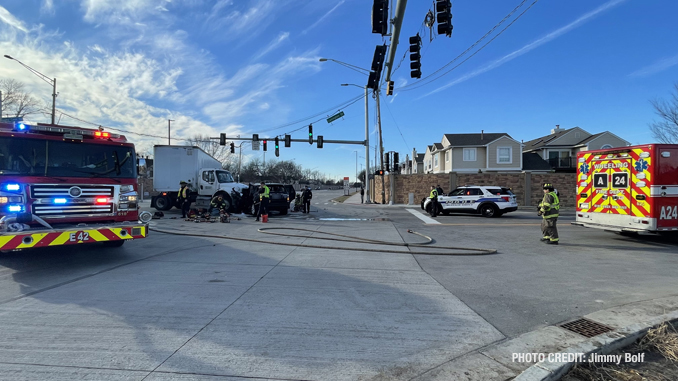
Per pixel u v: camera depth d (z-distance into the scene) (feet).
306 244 31.24
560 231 41.27
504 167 125.59
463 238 36.17
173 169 61.36
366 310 15.19
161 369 10.23
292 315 14.51
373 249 28.60
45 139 22.21
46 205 21.58
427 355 11.31
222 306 15.43
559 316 14.69
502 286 18.99
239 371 10.19
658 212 30.37
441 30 33.71
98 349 11.39
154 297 16.56
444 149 135.95
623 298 16.97
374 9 32.89
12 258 24.98
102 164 24.14
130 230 22.81
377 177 113.19
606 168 34.09
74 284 18.61
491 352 11.53
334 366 10.57
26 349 11.34
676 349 11.70
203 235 36.19
